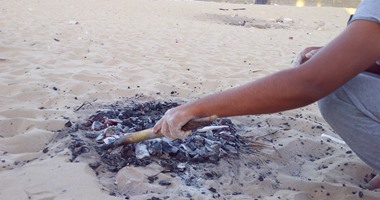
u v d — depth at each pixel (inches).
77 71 173.5
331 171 107.8
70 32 269.9
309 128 135.2
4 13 315.0
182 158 102.4
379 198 95.7
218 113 73.5
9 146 103.7
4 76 156.3
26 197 83.5
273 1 869.8
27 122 115.3
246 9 601.9
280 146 117.0
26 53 198.1
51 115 123.4
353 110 79.9
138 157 100.3
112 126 111.1
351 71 67.2
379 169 83.0
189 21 428.8
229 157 106.4
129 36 283.3
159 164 99.5
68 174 91.5
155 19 403.5
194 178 96.3
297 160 113.4
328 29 471.2
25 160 98.6
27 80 153.9
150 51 238.2
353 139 82.5
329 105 83.4
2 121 114.5
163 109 135.3
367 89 78.2
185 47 265.7
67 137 108.8
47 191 85.6
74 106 132.5
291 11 608.4
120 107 135.8
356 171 108.7
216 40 314.2
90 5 446.3
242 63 233.5
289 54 280.8
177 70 197.8
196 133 111.9
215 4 640.4
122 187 90.8
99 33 280.2
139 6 506.0
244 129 127.9
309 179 103.7
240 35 358.6
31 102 134.4
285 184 99.7
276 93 69.1
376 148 79.7
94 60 200.1
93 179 91.1
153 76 178.7
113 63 197.0
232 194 93.2
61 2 434.9
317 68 67.2
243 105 71.4
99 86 155.8
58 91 146.7
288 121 137.7
